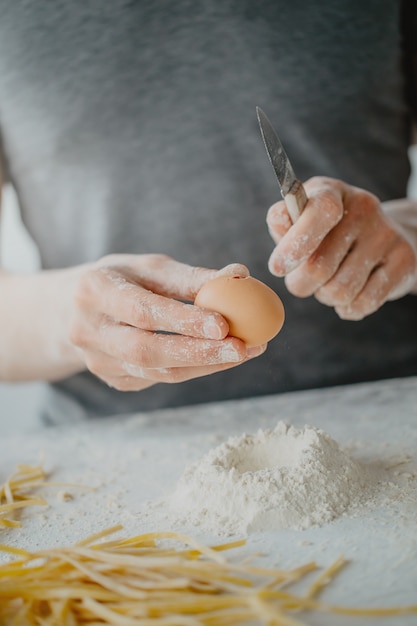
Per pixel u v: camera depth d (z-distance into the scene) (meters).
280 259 0.92
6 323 1.32
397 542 0.75
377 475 0.94
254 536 0.80
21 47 1.45
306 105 1.46
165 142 1.45
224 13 1.42
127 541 0.76
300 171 1.49
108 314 0.90
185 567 0.67
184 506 0.88
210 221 1.47
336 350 1.49
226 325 0.82
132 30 1.43
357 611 0.62
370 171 1.50
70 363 1.34
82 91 1.45
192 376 0.91
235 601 0.62
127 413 1.53
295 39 1.44
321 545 0.76
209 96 1.45
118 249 1.49
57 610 0.64
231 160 1.45
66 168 1.49
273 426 1.20
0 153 1.56
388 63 1.49
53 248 1.55
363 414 1.20
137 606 0.63
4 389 2.41
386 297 1.08
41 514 0.92
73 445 1.20
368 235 1.04
